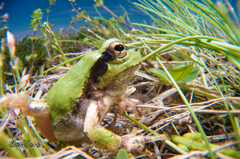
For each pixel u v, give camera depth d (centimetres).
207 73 18
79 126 15
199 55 16
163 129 15
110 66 15
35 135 15
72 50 24
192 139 14
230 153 13
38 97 17
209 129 15
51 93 15
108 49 15
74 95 15
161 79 17
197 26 18
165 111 16
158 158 15
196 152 13
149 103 17
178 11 18
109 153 15
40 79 18
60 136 15
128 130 16
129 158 14
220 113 15
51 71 19
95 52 15
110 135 14
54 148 16
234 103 15
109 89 15
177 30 19
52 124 15
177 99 17
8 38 13
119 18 19
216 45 14
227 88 16
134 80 18
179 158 13
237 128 14
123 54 15
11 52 13
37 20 17
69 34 26
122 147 14
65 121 15
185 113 15
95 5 19
